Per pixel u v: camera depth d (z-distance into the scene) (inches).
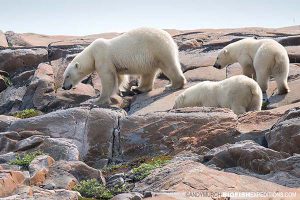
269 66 1497.3
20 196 755.4
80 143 1134.4
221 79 1690.5
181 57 1955.0
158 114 1146.0
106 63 1587.1
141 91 1648.6
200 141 1059.9
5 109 1827.0
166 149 1074.1
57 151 1031.6
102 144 1122.7
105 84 1590.8
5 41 2461.9
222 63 1732.3
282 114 1106.1
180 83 1605.6
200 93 1380.4
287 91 1483.8
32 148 1062.4
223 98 1321.4
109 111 1179.9
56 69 1953.7
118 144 1120.2
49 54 2101.4
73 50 2101.4
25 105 1797.5
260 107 1306.6
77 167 904.3
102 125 1147.3
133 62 1578.5
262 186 755.4
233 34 2278.5
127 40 1582.2
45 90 1780.3
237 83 1296.8
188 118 1113.4
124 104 1609.3
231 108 1301.7
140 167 915.4
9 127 1206.3
